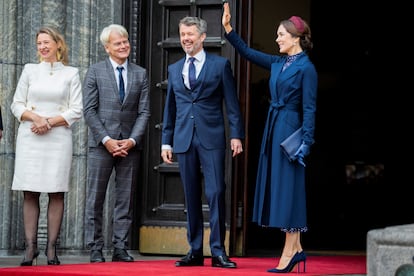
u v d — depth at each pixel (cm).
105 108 1822
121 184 1838
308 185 3081
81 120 2094
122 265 1720
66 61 1805
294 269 1711
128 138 1834
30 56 2108
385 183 3125
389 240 998
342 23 3316
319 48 3316
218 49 2070
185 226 2070
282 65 1628
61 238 2086
